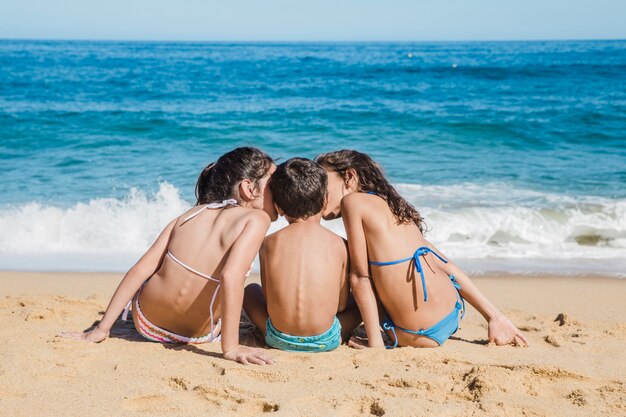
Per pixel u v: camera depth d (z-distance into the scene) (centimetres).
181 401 252
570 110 1733
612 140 1326
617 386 270
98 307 405
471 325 395
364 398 254
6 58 5372
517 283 532
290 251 321
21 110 1666
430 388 268
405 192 858
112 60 5172
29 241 665
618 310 447
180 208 762
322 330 319
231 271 299
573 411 246
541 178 955
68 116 1555
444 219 709
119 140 1295
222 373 282
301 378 276
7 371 277
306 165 325
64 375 276
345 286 338
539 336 362
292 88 2527
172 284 319
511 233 693
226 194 334
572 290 507
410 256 331
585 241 680
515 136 1365
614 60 5059
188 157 1131
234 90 2428
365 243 332
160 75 3225
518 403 249
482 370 281
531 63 4550
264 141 1320
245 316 398
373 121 1550
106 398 253
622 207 762
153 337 330
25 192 843
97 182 909
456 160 1118
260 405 250
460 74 3341
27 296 431
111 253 638
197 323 324
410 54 7731
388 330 341
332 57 6425
